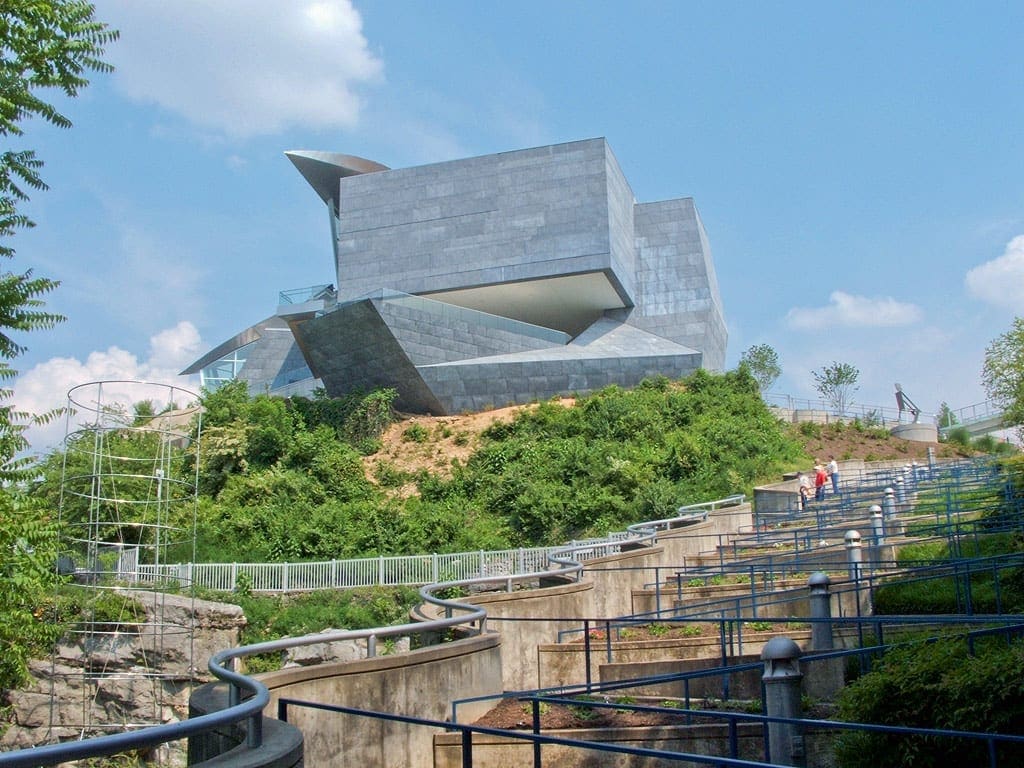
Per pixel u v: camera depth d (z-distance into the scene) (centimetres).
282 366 7344
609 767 909
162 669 2058
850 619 909
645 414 4734
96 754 402
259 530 3609
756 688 1087
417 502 4069
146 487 2691
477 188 6134
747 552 2177
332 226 7319
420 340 5228
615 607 1673
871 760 746
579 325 6794
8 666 1547
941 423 6500
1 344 1436
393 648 2355
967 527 1859
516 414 5075
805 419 5703
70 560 2220
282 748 547
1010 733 693
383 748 903
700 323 6222
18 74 1419
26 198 1453
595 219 5850
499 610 1358
